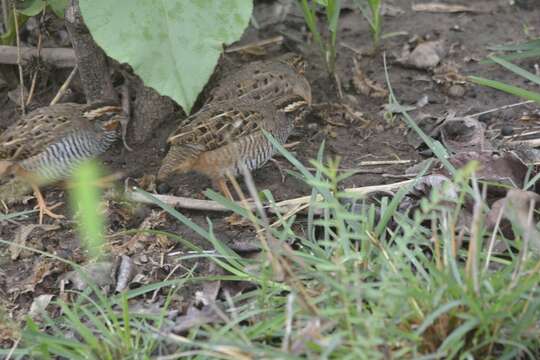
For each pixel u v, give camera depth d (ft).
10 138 36.78
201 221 35.99
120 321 30.37
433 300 25.93
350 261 28.68
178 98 30.30
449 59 45.91
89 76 39.91
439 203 32.48
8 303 32.48
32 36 43.88
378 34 45.55
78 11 37.19
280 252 28.60
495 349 26.86
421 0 50.85
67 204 37.93
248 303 29.91
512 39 47.26
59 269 33.53
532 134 39.91
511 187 32.60
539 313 26.48
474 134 39.81
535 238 28.50
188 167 36.65
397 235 31.71
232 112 36.94
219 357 25.95
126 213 36.35
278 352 24.35
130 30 30.66
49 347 27.89
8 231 36.29
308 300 25.07
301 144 40.88
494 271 28.84
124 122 40.47
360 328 25.13
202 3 30.78
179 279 31.27
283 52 46.91
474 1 50.70
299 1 49.83
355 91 44.09
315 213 35.22
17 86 43.16
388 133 41.14
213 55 30.50
